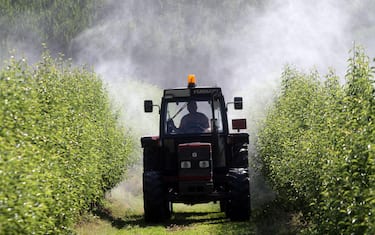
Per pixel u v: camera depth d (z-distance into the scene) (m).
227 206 34.38
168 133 33.72
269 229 27.66
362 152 16.83
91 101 37.28
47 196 19.56
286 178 27.61
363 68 20.33
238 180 31.80
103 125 38.09
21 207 15.75
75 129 27.56
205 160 31.91
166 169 33.78
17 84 21.20
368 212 15.62
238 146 33.81
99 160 32.50
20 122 19.69
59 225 22.38
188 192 31.95
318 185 21.42
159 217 32.38
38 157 18.69
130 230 30.08
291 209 30.70
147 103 33.72
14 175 16.27
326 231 19.64
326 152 20.52
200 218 34.72
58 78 30.81
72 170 24.58
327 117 22.05
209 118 33.81
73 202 23.59
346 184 17.14
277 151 32.25
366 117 17.95
